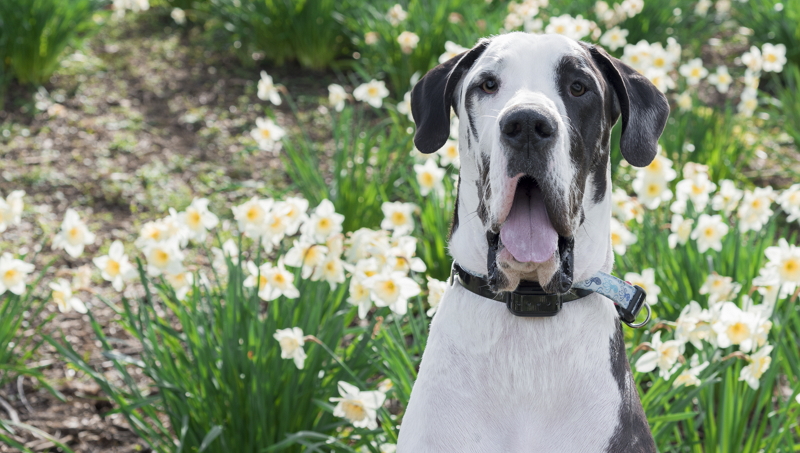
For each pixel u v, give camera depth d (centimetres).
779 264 290
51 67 717
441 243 418
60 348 316
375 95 479
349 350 333
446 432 201
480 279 207
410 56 678
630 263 380
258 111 698
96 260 312
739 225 368
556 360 201
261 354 300
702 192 365
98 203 558
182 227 317
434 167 389
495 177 187
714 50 818
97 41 828
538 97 186
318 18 759
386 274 285
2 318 355
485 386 202
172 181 589
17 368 336
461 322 207
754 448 292
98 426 356
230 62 795
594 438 200
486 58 205
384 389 305
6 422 310
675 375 273
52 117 667
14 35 688
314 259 308
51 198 560
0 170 588
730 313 273
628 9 639
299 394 307
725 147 546
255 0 770
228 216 543
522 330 201
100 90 722
